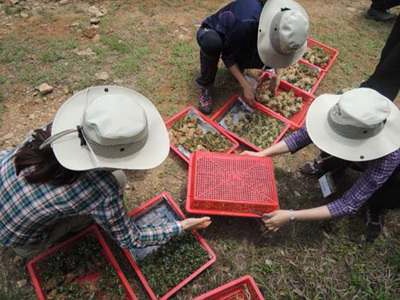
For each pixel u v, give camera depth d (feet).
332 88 12.92
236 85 12.49
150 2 14.96
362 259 9.19
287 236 9.40
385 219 9.93
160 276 8.22
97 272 8.30
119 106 5.33
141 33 13.62
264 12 9.11
